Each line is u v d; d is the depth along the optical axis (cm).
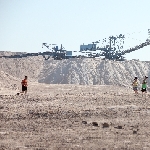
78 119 3812
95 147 2427
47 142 2573
